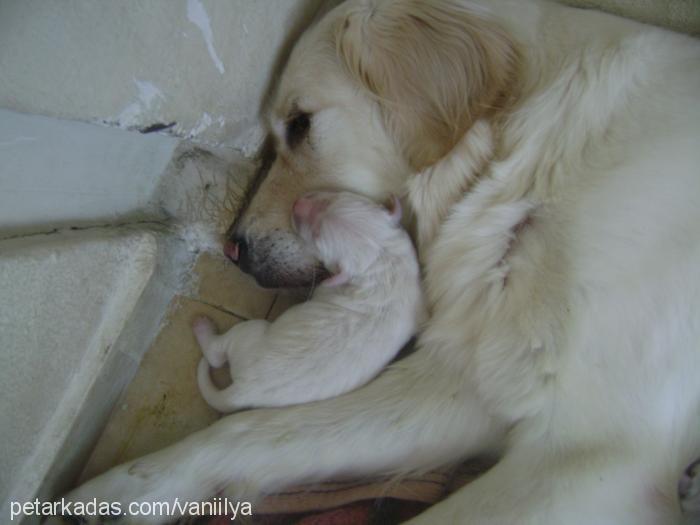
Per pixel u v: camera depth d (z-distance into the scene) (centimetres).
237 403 46
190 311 52
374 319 46
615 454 38
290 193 50
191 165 51
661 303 39
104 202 46
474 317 44
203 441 44
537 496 38
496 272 43
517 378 41
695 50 43
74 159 40
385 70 46
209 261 54
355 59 47
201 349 50
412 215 50
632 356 39
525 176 43
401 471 44
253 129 52
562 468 39
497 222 44
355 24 47
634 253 39
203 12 40
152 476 44
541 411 40
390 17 47
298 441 44
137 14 36
